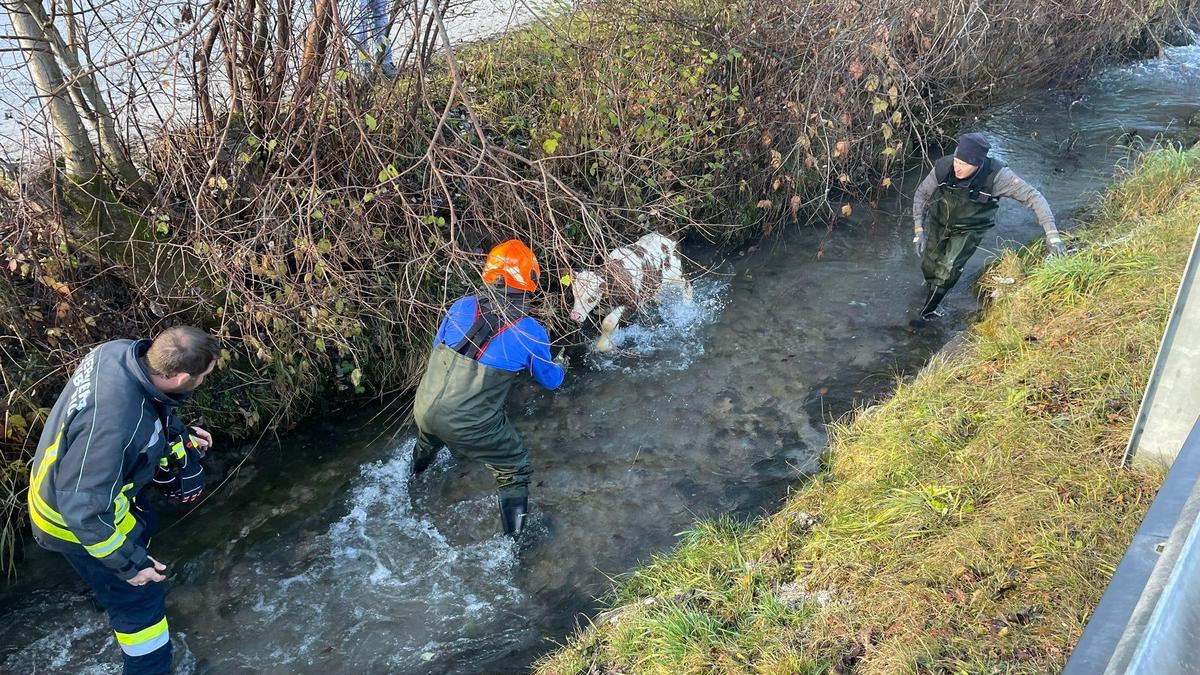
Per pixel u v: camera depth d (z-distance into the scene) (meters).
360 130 4.54
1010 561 3.20
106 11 4.34
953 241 5.43
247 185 4.74
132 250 4.50
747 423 5.01
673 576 3.81
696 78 5.90
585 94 5.71
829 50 6.08
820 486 4.23
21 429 4.09
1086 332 4.69
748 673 3.02
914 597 3.14
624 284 5.24
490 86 5.91
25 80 4.34
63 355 4.21
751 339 5.73
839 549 3.54
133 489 3.09
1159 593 1.07
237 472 4.73
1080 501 3.43
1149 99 9.16
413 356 5.29
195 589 4.06
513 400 5.25
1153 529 1.27
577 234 5.54
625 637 3.42
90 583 3.17
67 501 2.83
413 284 5.12
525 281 3.90
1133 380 4.10
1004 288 5.82
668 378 5.41
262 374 4.87
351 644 3.78
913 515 3.59
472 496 4.60
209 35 4.29
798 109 6.20
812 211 7.00
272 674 3.65
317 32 4.37
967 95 8.04
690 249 6.64
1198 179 6.49
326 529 4.41
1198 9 10.73
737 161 6.42
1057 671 2.75
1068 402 4.10
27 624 3.85
